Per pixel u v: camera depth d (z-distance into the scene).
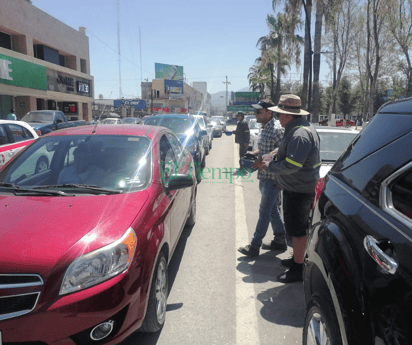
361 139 2.25
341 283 1.66
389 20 25.53
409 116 1.82
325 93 58.84
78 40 34.25
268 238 4.86
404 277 1.30
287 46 30.17
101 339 2.11
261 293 3.41
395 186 1.62
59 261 2.05
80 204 2.55
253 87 69.44
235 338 2.75
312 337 2.02
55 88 29.50
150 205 2.73
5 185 2.93
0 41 24.12
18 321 1.95
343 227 1.86
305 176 3.39
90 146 3.42
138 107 49.94
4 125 7.06
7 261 2.03
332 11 23.38
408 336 1.20
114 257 2.16
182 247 4.51
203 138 10.46
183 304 3.21
